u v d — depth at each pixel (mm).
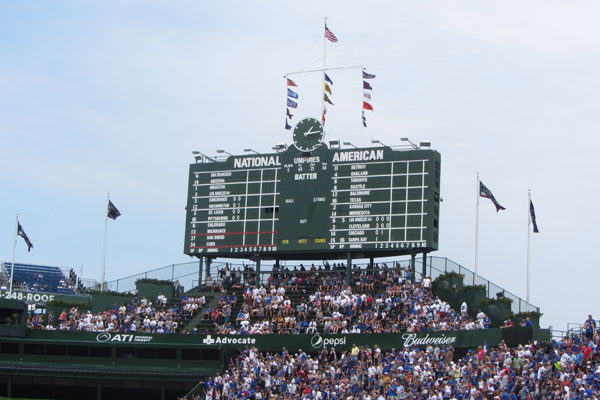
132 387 76500
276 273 85688
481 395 59969
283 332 77438
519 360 62969
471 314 76062
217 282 86125
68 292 119688
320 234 81250
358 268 82312
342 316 77312
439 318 74375
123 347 76750
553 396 57281
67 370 76250
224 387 70500
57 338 79250
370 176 80688
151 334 78250
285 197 82875
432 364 67375
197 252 84875
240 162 84750
